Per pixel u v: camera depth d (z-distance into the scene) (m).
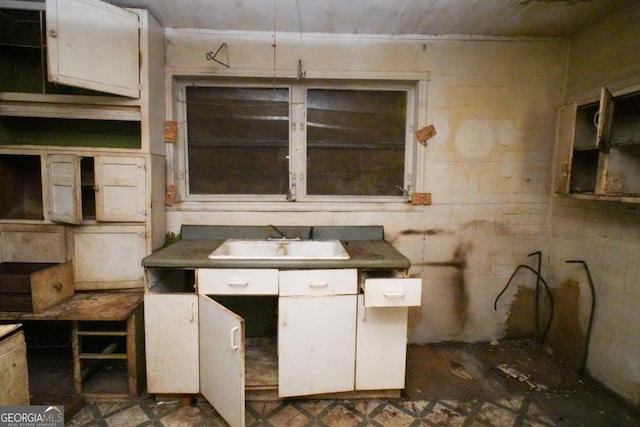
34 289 1.65
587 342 2.02
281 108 2.27
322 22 2.02
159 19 1.99
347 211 2.28
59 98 1.83
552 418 1.69
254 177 2.31
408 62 2.21
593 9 1.82
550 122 2.29
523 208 2.34
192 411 1.71
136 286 1.96
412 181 2.35
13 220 1.88
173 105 2.17
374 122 2.32
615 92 1.59
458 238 2.34
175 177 2.20
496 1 1.76
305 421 1.65
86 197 2.09
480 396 1.85
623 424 1.65
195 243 2.06
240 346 1.41
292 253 2.12
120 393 1.78
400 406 1.76
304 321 1.68
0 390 1.27
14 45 1.86
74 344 1.75
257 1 1.78
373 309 1.71
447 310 2.38
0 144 1.92
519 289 2.39
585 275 2.04
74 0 1.62
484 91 2.24
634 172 1.65
